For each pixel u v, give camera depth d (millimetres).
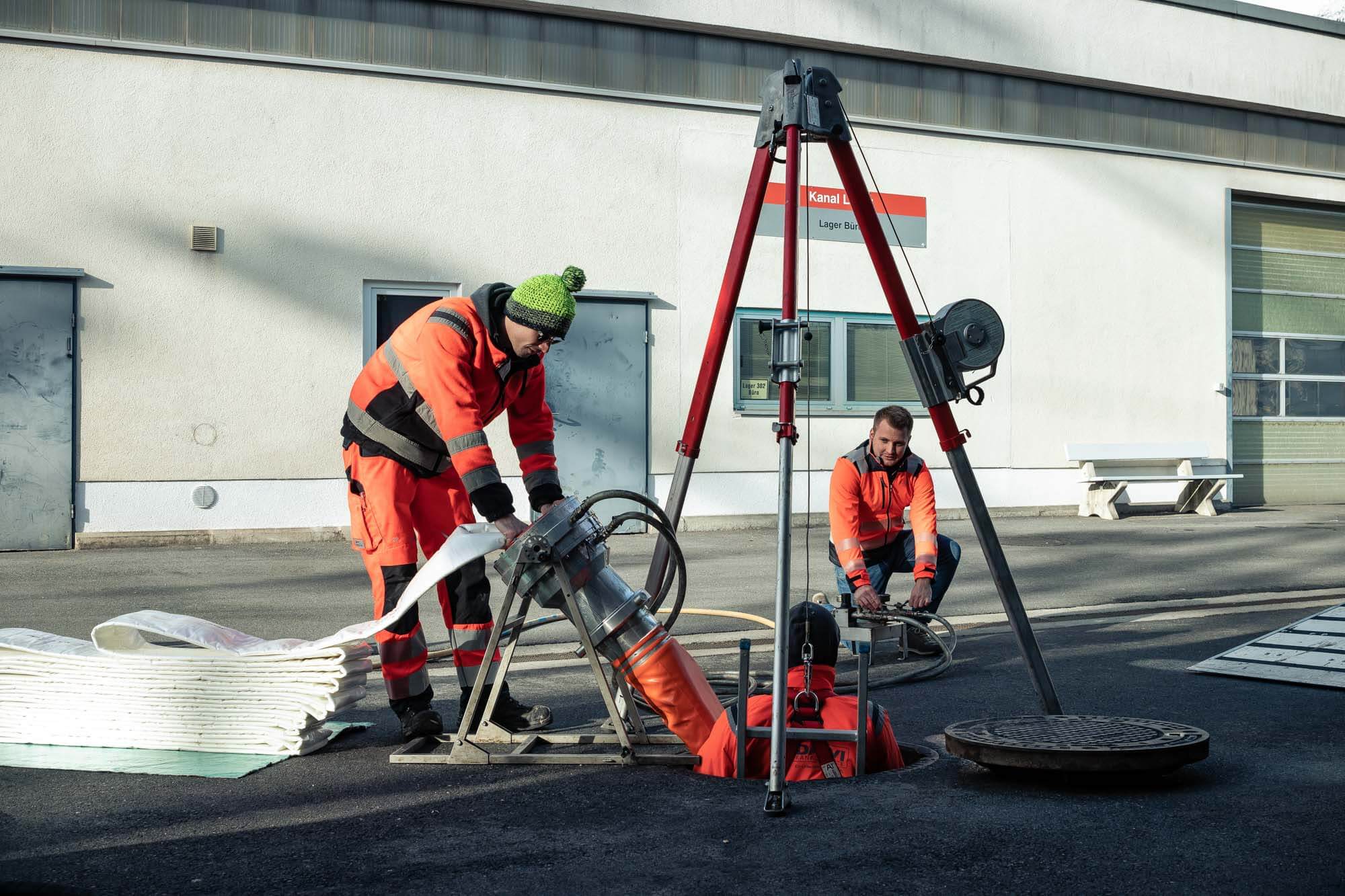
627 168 12828
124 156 11039
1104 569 9297
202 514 11250
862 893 2287
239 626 6496
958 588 8109
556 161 12531
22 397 10820
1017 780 3148
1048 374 14938
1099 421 15242
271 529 11422
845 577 5609
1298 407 16969
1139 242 15516
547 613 7207
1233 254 16531
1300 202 16828
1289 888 2299
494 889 2342
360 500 3738
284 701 3586
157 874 2451
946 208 14398
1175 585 8258
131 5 11023
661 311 12977
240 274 11367
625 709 3967
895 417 5418
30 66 10781
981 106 14609
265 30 11445
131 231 11055
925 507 5520
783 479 3098
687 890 2316
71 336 10914
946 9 14156
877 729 3363
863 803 2928
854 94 13945
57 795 3117
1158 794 2996
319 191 11641
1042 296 14930
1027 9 14594
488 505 3459
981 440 14562
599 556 3498
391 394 3691
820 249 13664
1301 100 16422
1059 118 15062
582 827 2764
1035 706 4246
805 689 3361
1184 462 15359
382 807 2971
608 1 12492
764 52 13430
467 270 12180
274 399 11461
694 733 3479
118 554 10367
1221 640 5777
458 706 4445
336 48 11688
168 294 11156
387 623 3453
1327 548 10805
